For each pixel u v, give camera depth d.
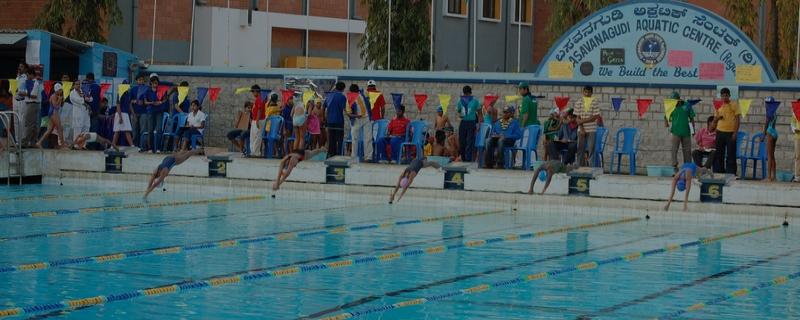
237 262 12.87
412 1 29.92
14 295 10.54
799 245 15.25
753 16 28.25
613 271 12.65
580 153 21.48
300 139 20.23
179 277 11.73
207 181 21.78
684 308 10.40
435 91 25.91
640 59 24.27
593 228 17.03
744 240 15.79
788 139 23.45
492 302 10.58
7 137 22.06
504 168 21.80
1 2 33.09
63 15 29.84
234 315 9.82
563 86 24.88
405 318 9.77
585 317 9.90
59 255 13.13
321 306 10.27
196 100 24.25
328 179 21.02
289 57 37.25
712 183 18.45
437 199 20.16
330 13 38.81
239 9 35.91
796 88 23.28
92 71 26.59
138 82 24.17
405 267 12.73
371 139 23.58
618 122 24.53
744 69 23.58
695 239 15.82
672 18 23.97
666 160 24.22
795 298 11.00
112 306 10.11
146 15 33.97
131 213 17.91
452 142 23.16
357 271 12.38
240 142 24.70
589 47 24.61
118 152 22.45
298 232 15.80
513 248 14.53
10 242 14.22
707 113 23.83
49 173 22.88
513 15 42.06
